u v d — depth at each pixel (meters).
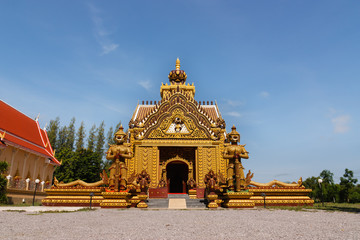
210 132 29.45
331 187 43.94
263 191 23.41
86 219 11.37
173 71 39.09
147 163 28.48
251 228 8.88
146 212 15.72
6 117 33.91
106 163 61.22
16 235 7.37
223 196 22.27
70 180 46.62
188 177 29.78
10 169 29.14
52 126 65.69
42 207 20.64
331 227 9.09
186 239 6.88
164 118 30.08
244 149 21.98
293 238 7.07
